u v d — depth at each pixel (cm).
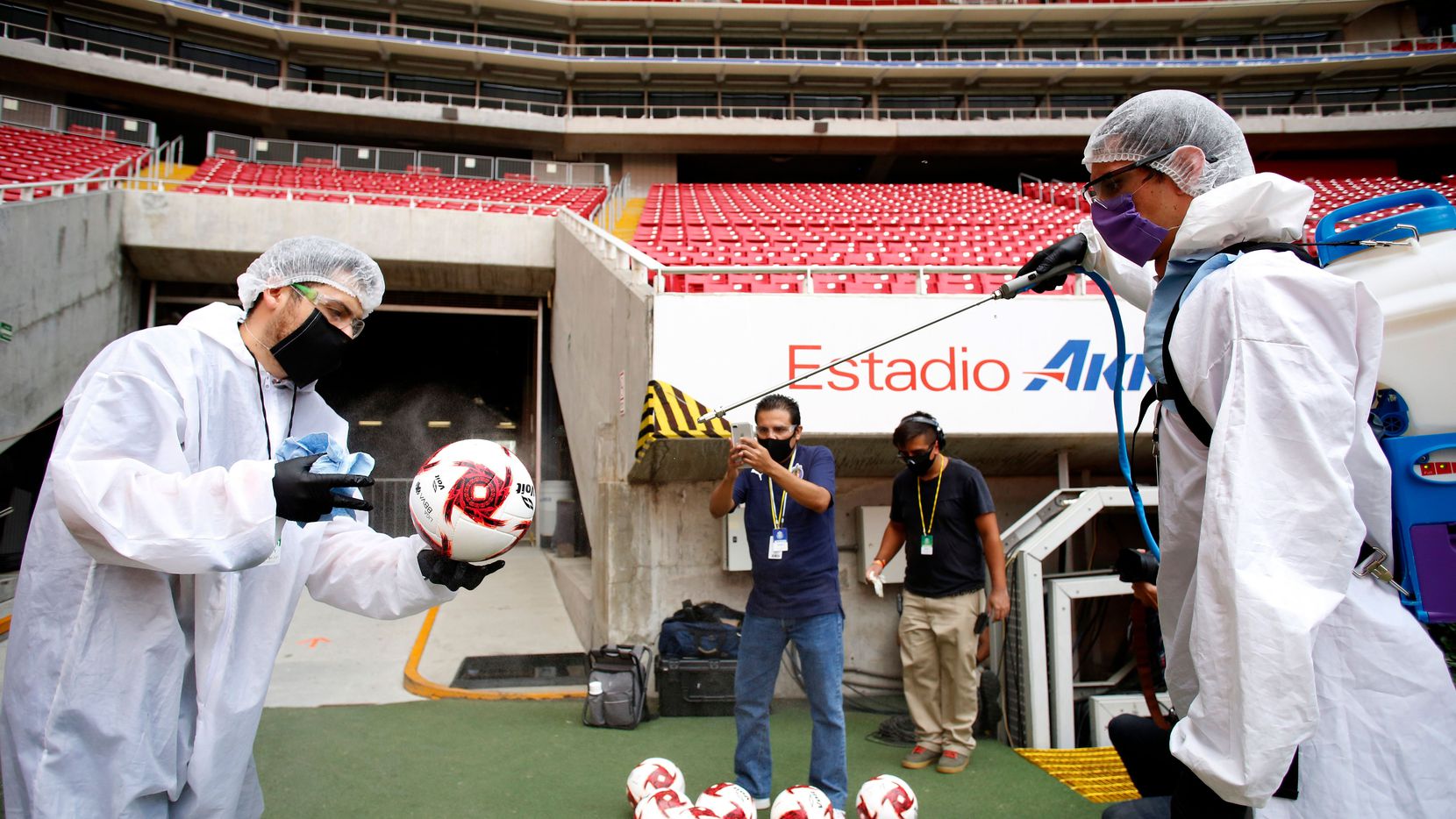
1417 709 111
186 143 2025
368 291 162
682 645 424
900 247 1152
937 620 338
